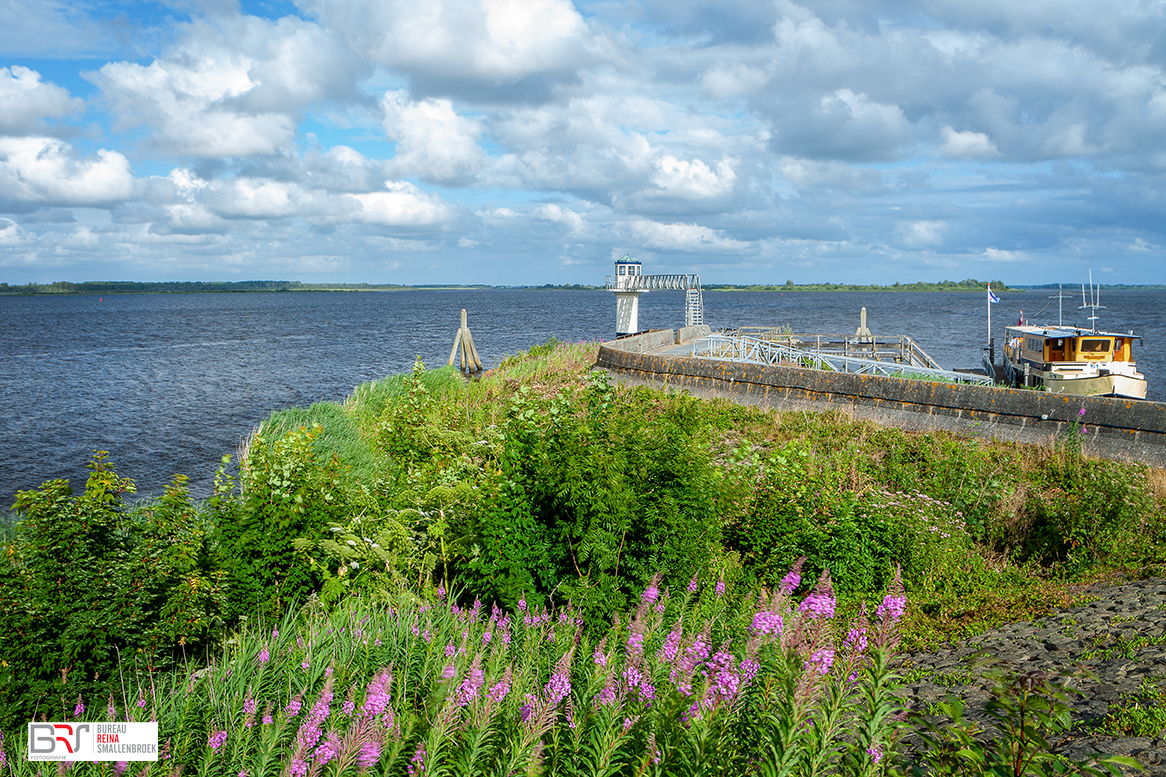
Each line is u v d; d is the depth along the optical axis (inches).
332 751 151.3
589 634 289.4
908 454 618.2
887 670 143.4
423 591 341.7
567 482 319.6
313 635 258.8
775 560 405.7
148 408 1397.6
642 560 327.0
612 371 1040.8
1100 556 444.5
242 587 338.6
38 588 265.0
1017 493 525.3
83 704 252.8
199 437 1140.5
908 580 417.4
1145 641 270.5
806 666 140.9
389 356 2389.3
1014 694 140.2
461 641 235.1
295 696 208.1
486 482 367.9
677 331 1675.7
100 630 266.5
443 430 563.8
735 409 783.7
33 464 984.3
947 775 148.0
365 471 577.9
